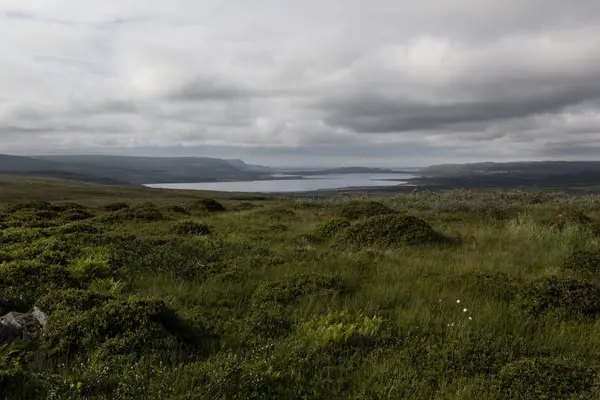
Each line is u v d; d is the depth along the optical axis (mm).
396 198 30031
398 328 6457
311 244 14031
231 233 16406
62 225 14523
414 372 5039
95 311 5988
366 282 9086
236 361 5125
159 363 5117
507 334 6340
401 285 8602
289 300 7871
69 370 4941
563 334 6199
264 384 4672
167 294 8117
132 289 8453
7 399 4195
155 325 5812
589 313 7082
